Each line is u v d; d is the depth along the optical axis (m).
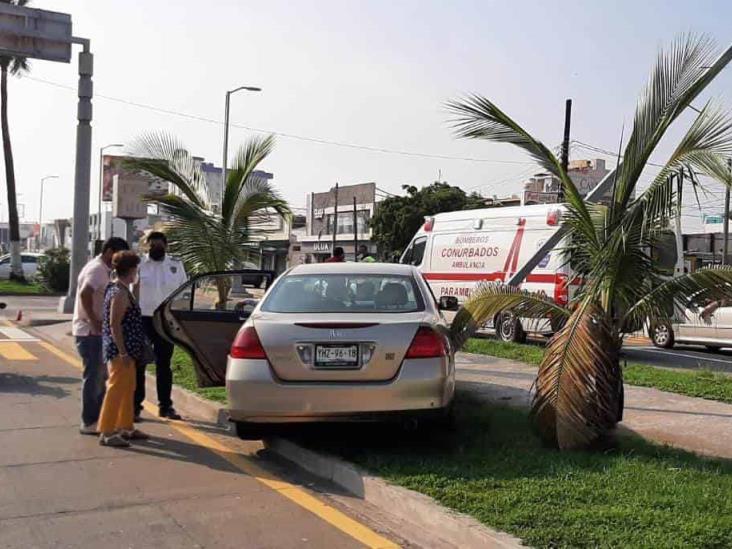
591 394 6.15
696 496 5.01
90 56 17.25
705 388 9.27
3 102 37.78
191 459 6.77
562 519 4.66
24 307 26.02
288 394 6.11
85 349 7.55
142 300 8.30
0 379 10.78
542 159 6.76
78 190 18.34
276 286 7.29
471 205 46.91
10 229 38.78
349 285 7.18
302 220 73.50
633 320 6.51
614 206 6.60
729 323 16.08
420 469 5.86
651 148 6.44
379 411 6.08
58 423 8.06
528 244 16.56
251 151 12.71
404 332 6.22
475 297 7.19
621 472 5.61
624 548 4.21
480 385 9.64
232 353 6.38
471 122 6.84
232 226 12.80
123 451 6.98
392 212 48.91
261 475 6.32
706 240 42.09
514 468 5.78
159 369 8.42
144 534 4.91
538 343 16.59
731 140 5.98
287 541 4.83
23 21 16.30
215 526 5.08
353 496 5.77
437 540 4.81
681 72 6.34
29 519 5.15
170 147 12.94
